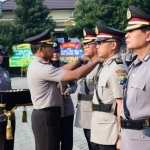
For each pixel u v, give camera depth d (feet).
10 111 15.37
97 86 12.64
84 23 74.23
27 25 85.10
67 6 108.27
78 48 79.56
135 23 9.39
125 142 9.49
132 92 9.29
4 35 83.10
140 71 9.34
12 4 110.22
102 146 12.42
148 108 9.00
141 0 67.56
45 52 13.42
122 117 9.68
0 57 16.79
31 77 13.25
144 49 9.48
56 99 13.43
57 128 13.56
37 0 86.17
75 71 12.60
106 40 12.41
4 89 16.48
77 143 21.30
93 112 12.84
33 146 20.84
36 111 13.46
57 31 100.68
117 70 11.85
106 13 71.82
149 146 9.05
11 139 15.57
